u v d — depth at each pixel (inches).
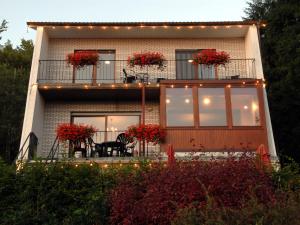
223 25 751.7
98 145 642.2
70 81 745.0
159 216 362.6
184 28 755.4
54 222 437.7
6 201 457.1
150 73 751.7
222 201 356.5
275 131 983.0
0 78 1044.5
